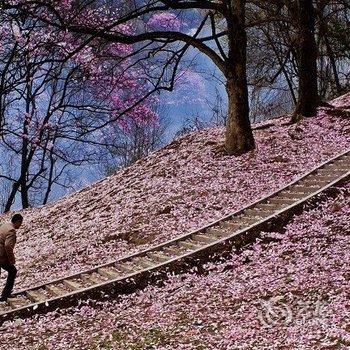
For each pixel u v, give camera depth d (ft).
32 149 81.97
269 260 38.99
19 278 51.55
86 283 42.34
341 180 48.34
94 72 69.87
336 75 120.57
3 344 32.68
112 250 53.62
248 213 49.70
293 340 24.56
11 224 40.47
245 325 28.12
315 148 68.08
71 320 35.63
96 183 92.63
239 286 35.32
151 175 76.33
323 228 41.63
